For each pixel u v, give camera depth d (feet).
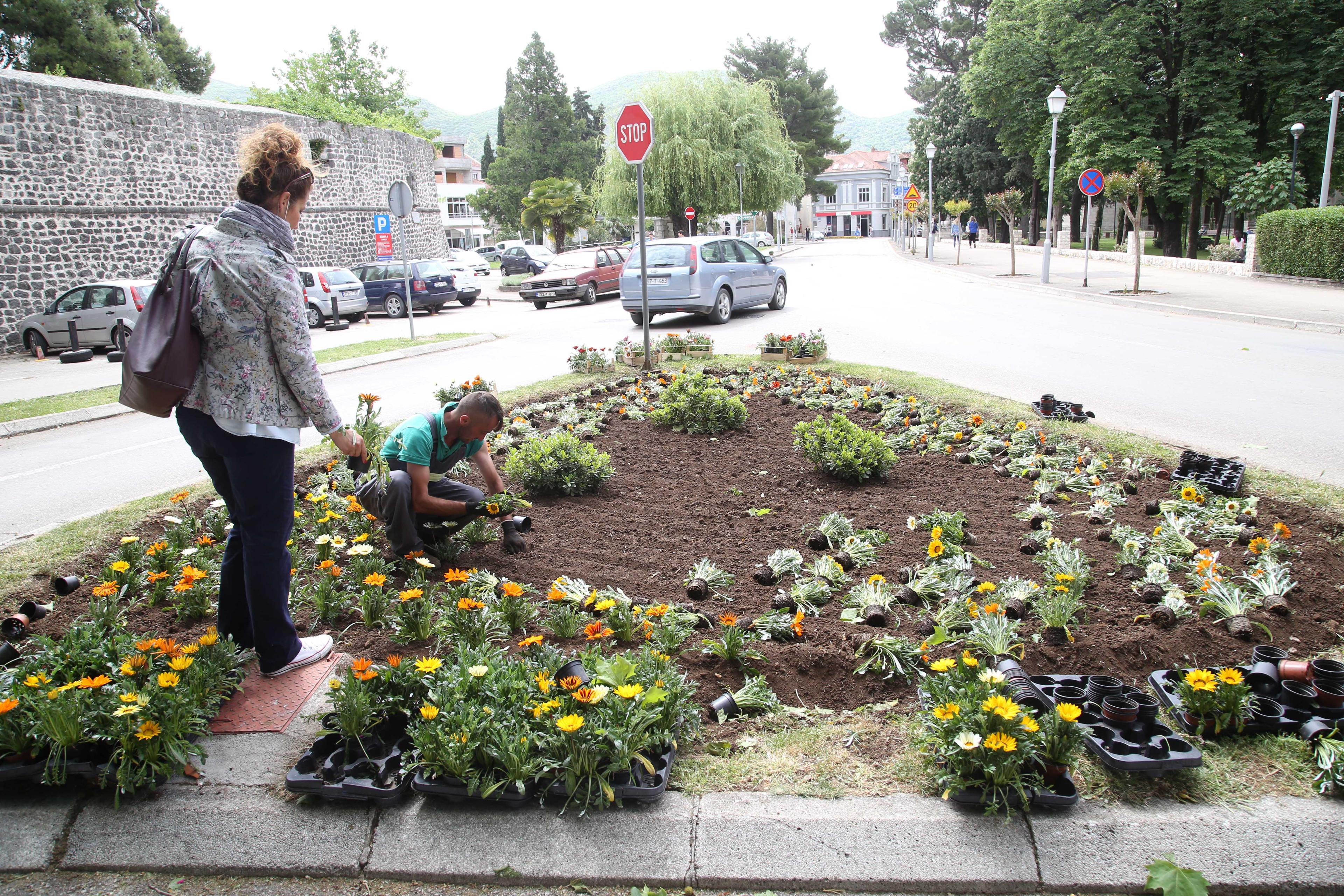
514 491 18.42
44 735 8.66
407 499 13.61
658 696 8.61
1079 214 180.04
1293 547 13.89
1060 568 13.01
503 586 12.47
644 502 17.85
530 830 8.07
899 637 11.06
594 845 7.95
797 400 27.76
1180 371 34.12
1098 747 8.55
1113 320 53.21
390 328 69.51
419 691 9.38
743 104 131.64
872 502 17.46
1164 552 13.70
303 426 10.23
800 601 12.62
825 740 9.25
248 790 8.69
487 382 35.17
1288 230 77.71
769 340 36.11
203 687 9.66
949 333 47.16
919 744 8.93
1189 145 103.04
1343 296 63.16
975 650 10.87
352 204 104.94
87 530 16.34
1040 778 8.07
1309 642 11.08
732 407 23.94
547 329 58.85
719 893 7.64
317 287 70.95
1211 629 11.35
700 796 8.36
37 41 97.91
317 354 45.65
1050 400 24.36
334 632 12.07
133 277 73.41
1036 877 7.56
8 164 64.90
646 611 11.81
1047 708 8.86
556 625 11.52
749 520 16.53
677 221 128.77
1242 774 8.44
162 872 8.11
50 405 33.81
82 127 70.13
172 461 25.05
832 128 246.68
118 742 8.76
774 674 10.64
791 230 302.45
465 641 10.68
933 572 13.03
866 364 35.65
